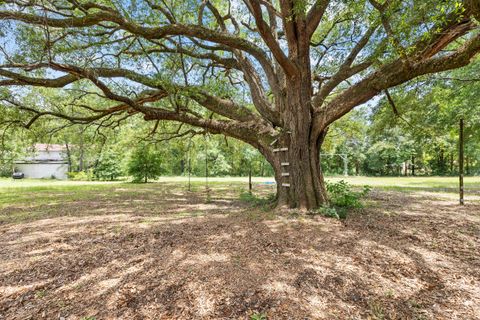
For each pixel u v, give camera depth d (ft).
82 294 8.94
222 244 13.10
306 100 20.35
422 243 13.14
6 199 33.06
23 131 31.32
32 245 13.57
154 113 23.75
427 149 43.96
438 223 16.72
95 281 9.71
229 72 30.91
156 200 31.53
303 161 20.43
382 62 18.33
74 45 19.19
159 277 9.86
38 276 10.14
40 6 15.94
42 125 32.78
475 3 9.98
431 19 11.80
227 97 28.37
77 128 45.27
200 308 8.13
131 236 14.76
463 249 12.40
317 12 18.13
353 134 46.50
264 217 18.56
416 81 24.58
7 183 66.59
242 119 25.31
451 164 106.83
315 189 20.36
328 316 7.70
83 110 32.45
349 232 14.76
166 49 24.03
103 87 20.29
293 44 19.33
